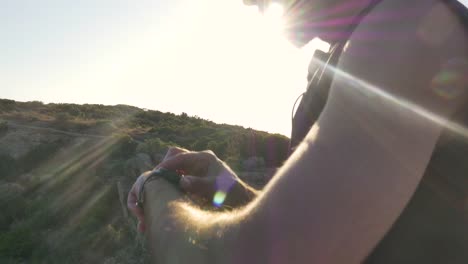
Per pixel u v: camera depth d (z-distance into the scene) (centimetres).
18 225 2942
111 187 3681
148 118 7425
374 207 68
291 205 69
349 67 75
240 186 140
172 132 5928
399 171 69
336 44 95
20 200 3306
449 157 78
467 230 78
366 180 68
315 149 72
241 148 2928
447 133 77
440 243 79
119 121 6931
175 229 91
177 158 147
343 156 70
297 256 68
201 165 149
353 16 91
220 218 83
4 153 4741
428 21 74
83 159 4516
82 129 5694
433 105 72
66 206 3341
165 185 124
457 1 78
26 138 5225
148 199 123
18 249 2581
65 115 6569
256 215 72
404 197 70
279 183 73
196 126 6316
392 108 70
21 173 4441
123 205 3238
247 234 71
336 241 68
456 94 73
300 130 106
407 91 71
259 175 2203
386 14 75
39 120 6003
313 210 68
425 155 71
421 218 80
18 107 7012
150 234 103
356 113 71
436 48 73
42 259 2502
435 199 79
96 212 3162
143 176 136
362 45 75
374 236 69
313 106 101
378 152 69
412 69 72
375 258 81
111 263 2125
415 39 73
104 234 2578
